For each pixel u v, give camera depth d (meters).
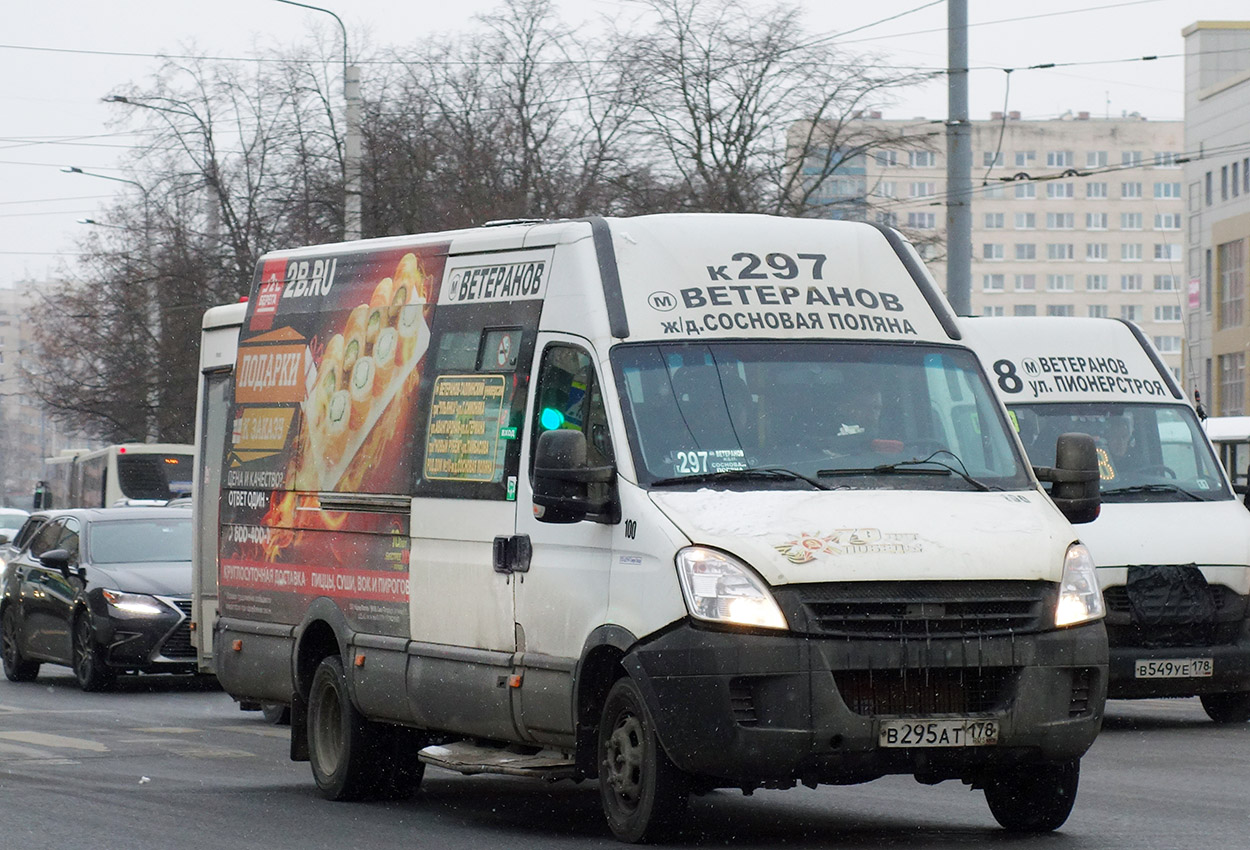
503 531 11.62
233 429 15.42
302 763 16.16
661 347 11.04
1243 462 40.28
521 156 51.25
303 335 14.52
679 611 9.92
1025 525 10.33
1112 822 11.46
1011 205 181.25
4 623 27.77
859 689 9.79
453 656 12.02
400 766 13.35
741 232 11.68
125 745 17.56
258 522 14.81
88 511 26.86
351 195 41.50
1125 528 17.84
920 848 10.36
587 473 10.51
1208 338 99.62
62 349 66.50
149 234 59.62
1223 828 11.15
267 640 14.55
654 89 49.59
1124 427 19.45
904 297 11.73
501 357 11.97
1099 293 182.25
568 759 11.18
